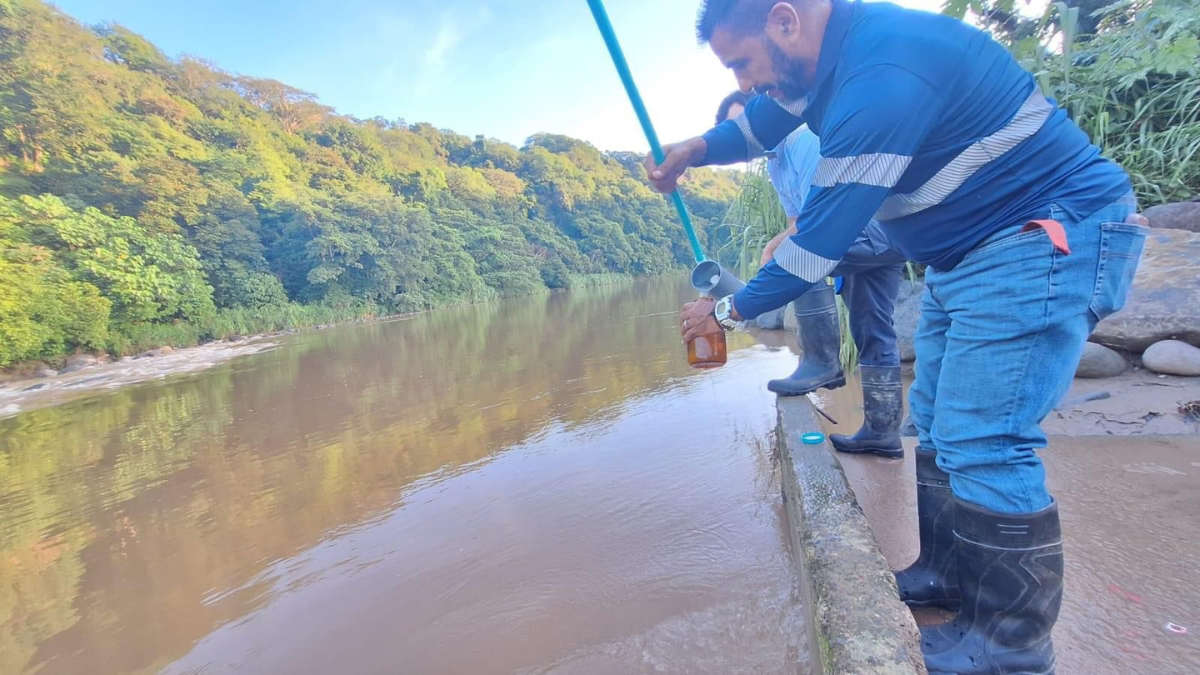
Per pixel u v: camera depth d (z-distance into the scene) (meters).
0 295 10.80
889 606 0.84
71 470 3.64
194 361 10.38
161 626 1.79
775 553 1.61
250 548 2.27
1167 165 2.79
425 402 4.42
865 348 1.90
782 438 1.79
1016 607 0.87
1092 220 0.81
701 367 1.23
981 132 0.84
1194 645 0.92
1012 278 0.84
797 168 2.15
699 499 2.04
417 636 1.53
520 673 1.32
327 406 4.76
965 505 0.92
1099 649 0.95
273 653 1.56
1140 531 1.27
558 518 2.07
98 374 9.57
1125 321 2.32
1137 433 1.83
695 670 1.23
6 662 1.69
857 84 0.86
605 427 3.07
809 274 0.90
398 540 2.13
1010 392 0.86
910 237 0.97
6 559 2.42
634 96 1.62
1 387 8.88
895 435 1.89
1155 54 2.71
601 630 1.42
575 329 8.26
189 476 3.29
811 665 1.10
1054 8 2.60
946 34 0.85
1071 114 2.99
